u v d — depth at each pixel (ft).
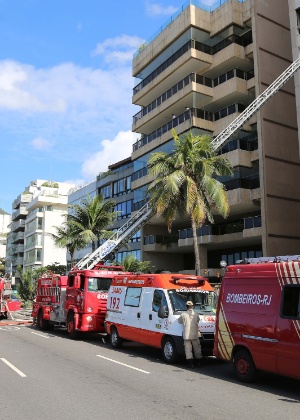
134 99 134.41
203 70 110.83
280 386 28.32
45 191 272.10
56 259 240.32
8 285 85.56
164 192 59.26
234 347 30.48
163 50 119.96
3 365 34.94
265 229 90.33
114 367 34.65
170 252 129.49
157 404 23.32
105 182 165.68
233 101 107.24
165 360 37.68
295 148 100.73
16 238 287.28
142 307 42.22
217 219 111.14
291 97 103.35
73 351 43.70
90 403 23.35
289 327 26.03
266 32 102.47
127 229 81.10
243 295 30.37
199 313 38.58
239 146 97.45
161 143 117.29
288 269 27.25
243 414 21.57
